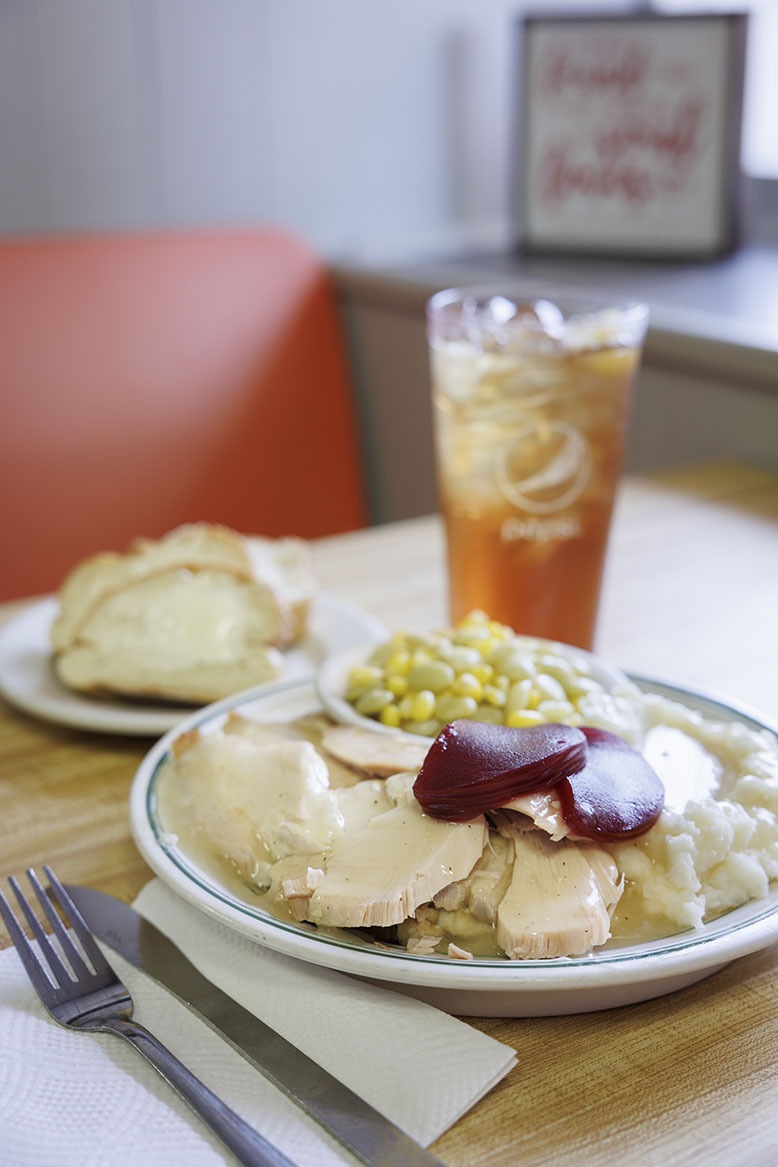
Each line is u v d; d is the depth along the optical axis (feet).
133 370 4.66
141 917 1.89
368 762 1.94
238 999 1.74
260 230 5.05
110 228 5.00
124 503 4.70
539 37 5.59
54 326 4.47
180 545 2.64
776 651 2.69
